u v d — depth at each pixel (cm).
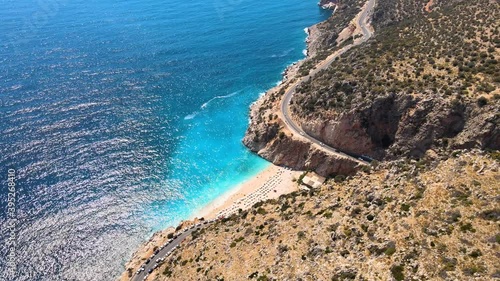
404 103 11156
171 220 11544
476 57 11538
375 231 5891
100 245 10725
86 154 13925
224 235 8769
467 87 10475
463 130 10050
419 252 5022
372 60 13700
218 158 14038
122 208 11900
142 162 13762
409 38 14650
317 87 13862
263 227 8169
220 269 7369
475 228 5062
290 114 14325
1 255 10175
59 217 11394
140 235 11062
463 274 4478
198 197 12350
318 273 5600
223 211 11569
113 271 10019
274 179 12706
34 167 13075
